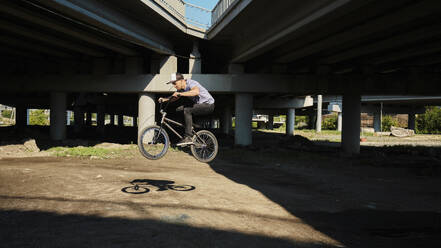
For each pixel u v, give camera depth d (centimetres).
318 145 2381
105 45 1630
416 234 450
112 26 1293
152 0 1360
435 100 4122
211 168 1130
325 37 1352
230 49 2030
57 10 1141
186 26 1762
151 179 830
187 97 607
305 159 1482
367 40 1316
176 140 2395
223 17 1605
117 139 2686
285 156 1575
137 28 1506
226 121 4319
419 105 5338
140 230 419
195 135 615
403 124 6788
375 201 662
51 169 955
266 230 446
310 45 1474
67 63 2016
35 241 365
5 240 365
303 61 1955
